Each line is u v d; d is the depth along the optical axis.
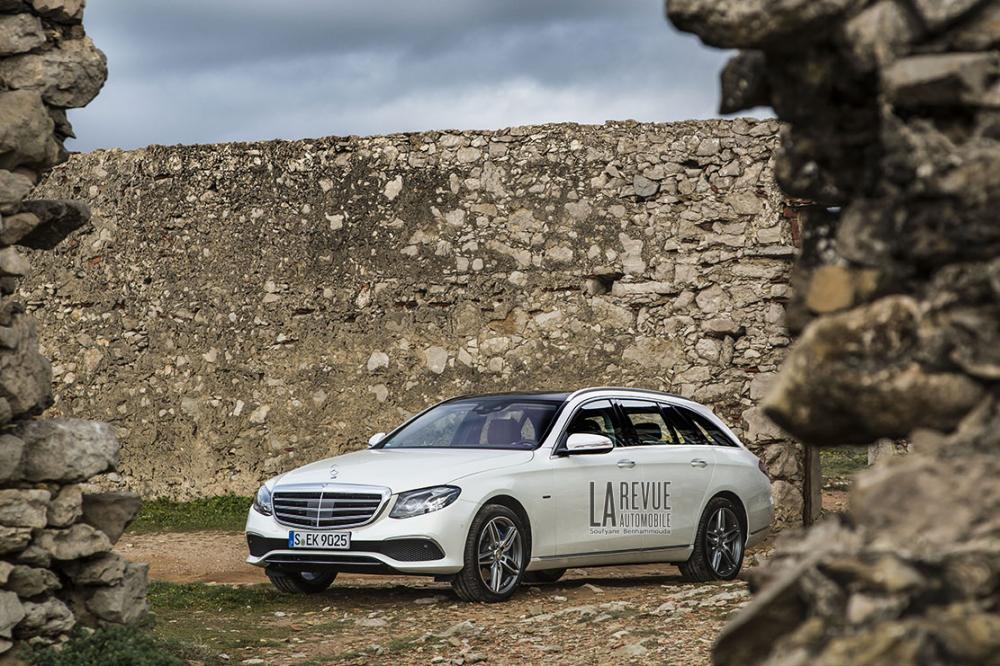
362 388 17.64
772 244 16.27
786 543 3.40
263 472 18.00
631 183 16.78
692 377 16.45
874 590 2.94
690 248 16.55
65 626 6.52
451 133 17.47
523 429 10.86
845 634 2.94
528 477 10.22
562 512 10.38
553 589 11.00
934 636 2.84
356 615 9.69
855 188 3.73
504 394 11.57
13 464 6.28
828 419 3.41
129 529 16.36
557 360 16.92
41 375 6.62
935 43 3.31
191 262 18.42
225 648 8.20
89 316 18.86
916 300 3.33
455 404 11.60
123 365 18.67
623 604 9.44
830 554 3.13
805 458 16.20
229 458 18.16
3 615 6.10
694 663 7.19
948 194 3.23
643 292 16.69
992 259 3.22
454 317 17.34
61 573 6.78
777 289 16.25
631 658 7.45
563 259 16.97
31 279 19.16
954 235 3.24
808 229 3.93
